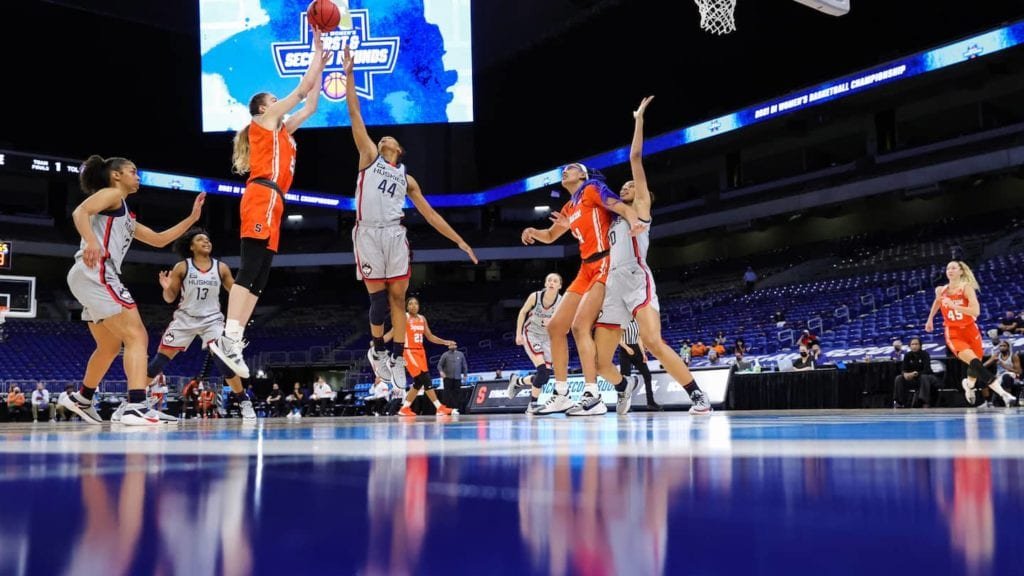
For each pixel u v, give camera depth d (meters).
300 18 24.41
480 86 28.91
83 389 5.22
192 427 3.67
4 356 23.56
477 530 0.52
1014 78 20.39
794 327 18.97
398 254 5.73
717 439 1.72
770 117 21.73
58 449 1.64
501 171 28.77
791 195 23.55
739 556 0.43
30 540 0.49
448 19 24.61
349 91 5.35
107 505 0.66
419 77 24.41
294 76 24.34
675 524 0.53
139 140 27.31
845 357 13.97
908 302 17.64
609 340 5.48
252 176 4.53
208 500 0.70
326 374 28.47
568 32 26.78
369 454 1.35
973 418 3.37
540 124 27.92
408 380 13.91
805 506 0.61
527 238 5.82
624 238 5.16
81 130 26.72
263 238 4.46
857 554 0.43
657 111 25.66
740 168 25.61
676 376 5.17
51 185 26.88
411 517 0.58
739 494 0.70
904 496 0.66
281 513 0.61
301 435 2.35
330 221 30.61
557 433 2.28
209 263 7.22
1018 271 17.52
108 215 4.46
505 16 28.11
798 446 1.41
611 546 0.46
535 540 0.48
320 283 31.27
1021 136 19.47
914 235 23.12
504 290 30.45
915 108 22.28
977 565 0.40
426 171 28.95
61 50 26.45
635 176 4.98
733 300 23.55
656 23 25.42
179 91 27.66
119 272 4.56
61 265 28.09
